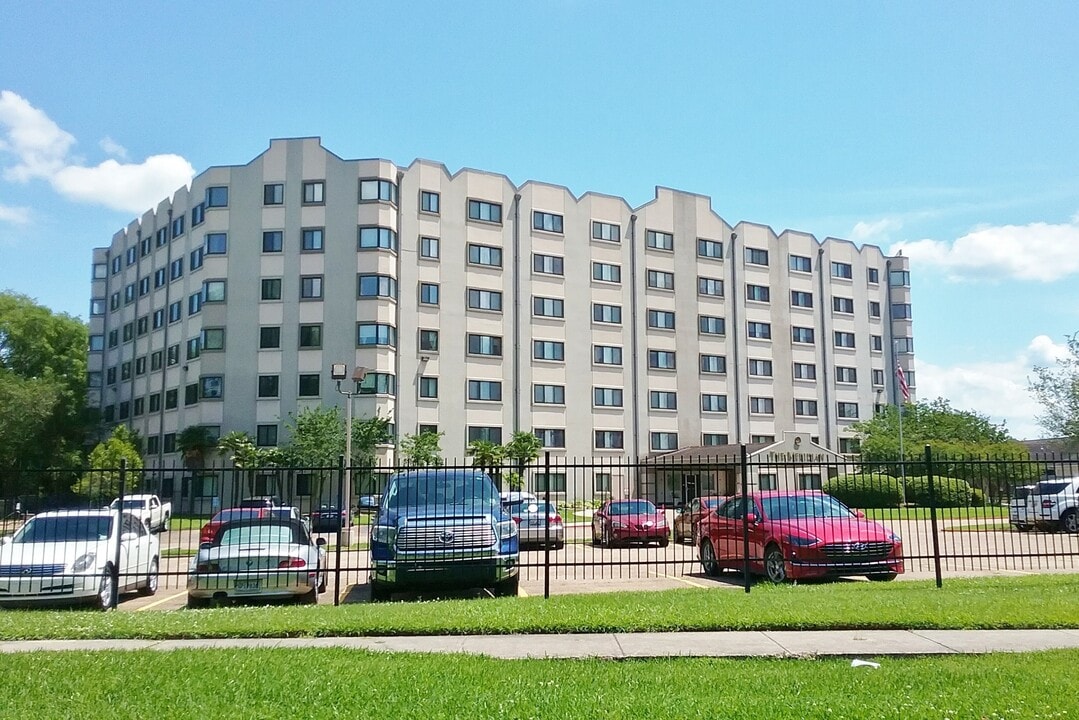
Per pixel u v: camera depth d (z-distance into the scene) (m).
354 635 9.48
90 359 70.62
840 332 73.50
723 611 10.22
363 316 52.88
